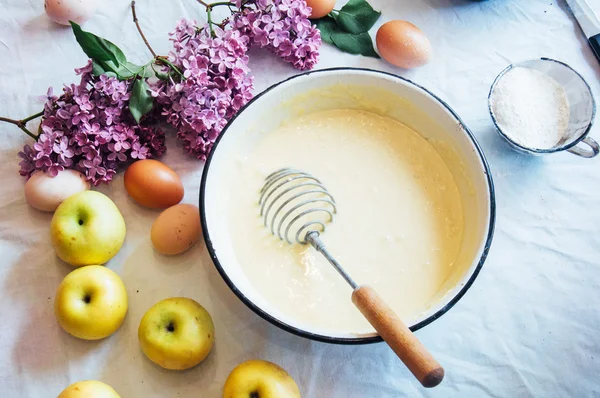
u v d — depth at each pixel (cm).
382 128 82
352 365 74
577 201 81
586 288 78
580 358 75
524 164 82
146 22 87
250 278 75
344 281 75
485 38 88
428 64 87
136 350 75
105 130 78
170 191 77
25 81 84
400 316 73
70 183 77
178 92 78
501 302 77
